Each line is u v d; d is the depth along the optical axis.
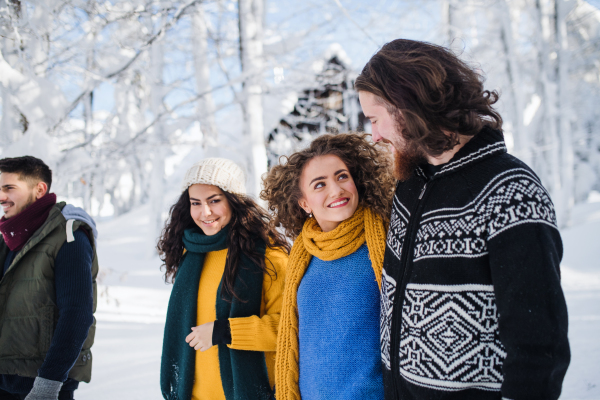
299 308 1.26
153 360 2.74
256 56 5.93
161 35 3.58
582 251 8.45
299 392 1.24
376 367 1.12
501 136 0.87
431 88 0.82
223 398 1.45
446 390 0.85
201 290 1.55
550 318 0.72
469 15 9.15
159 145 5.79
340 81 6.79
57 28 3.74
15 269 1.55
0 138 3.44
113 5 3.67
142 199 20.33
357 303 1.16
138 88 7.81
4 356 1.50
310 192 1.24
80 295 1.49
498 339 0.81
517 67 9.80
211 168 1.52
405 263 0.95
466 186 0.86
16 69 3.16
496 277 0.77
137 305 5.34
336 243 1.19
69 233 1.55
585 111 14.58
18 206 1.62
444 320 0.85
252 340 1.36
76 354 1.45
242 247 1.49
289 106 8.88
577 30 13.20
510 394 0.74
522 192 0.78
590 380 2.10
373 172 1.27
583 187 15.27
